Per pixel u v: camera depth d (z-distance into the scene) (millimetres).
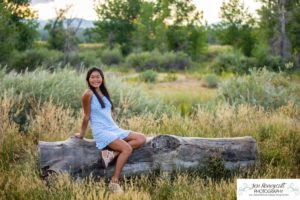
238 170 6957
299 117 10727
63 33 41719
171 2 60156
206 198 5676
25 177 6289
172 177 6633
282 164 7477
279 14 40281
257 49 41312
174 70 45344
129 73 40875
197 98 16641
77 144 6508
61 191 5695
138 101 11383
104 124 6391
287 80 16328
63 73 11703
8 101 8750
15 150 8070
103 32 75688
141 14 67562
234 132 8789
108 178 6453
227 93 13797
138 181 6488
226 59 38031
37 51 33375
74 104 10742
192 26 60625
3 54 26922
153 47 63656
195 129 8984
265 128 8992
